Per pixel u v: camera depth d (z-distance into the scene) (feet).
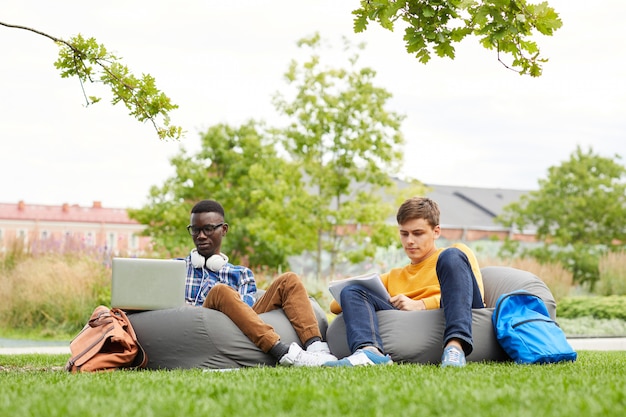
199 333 14.58
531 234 108.99
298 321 15.23
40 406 8.46
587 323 42.86
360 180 57.77
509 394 8.91
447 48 15.93
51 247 47.75
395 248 60.75
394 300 15.28
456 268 13.87
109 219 146.00
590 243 82.43
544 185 84.84
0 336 38.91
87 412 8.07
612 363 14.79
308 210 58.49
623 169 83.71
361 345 13.99
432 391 9.23
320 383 10.21
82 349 14.43
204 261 17.08
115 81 18.22
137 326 14.99
